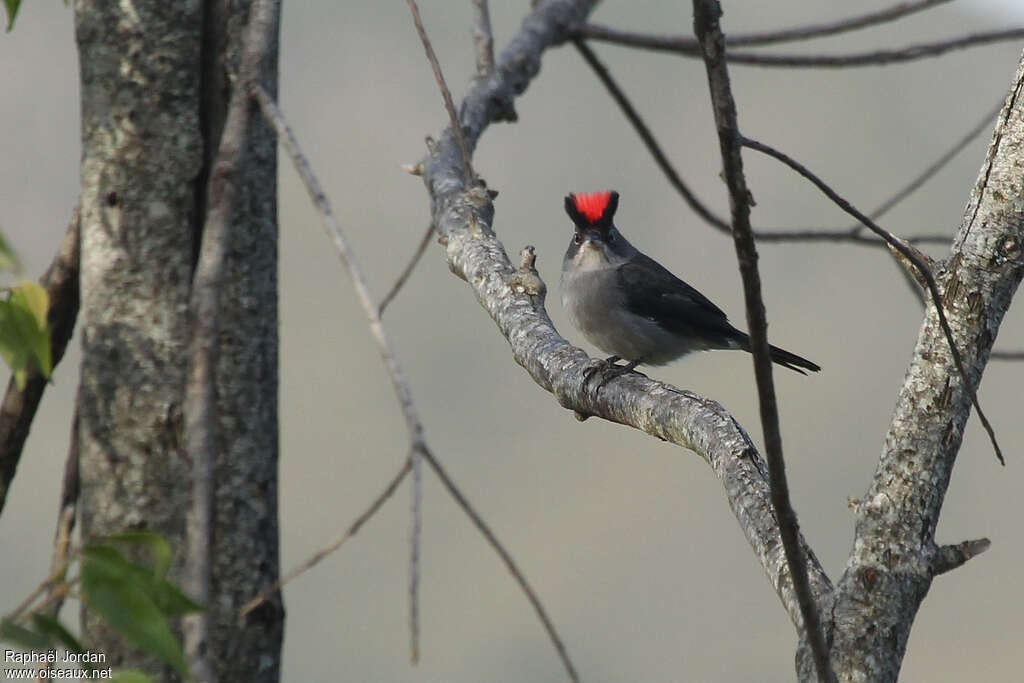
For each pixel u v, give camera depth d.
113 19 5.83
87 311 5.85
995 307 6.22
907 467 6.06
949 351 6.17
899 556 5.89
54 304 6.43
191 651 4.16
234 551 5.82
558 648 4.06
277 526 6.02
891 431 6.20
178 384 5.73
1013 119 6.37
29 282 5.05
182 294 5.80
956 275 6.27
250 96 5.01
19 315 5.02
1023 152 6.29
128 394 5.72
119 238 5.80
